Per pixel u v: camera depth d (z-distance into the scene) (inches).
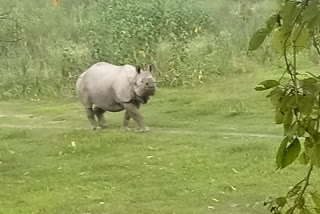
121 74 692.7
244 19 1149.7
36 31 1149.7
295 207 136.9
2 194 478.0
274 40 131.0
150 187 484.1
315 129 124.7
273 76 912.3
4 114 836.6
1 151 608.4
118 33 1052.5
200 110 783.7
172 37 1061.8
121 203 448.1
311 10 116.3
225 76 964.0
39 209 441.1
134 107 684.7
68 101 933.8
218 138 636.1
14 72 1025.5
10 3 1229.1
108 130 697.0
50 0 1251.8
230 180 493.0
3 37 1130.0
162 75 971.9
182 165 538.6
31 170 544.7
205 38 1087.6
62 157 584.7
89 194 471.5
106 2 1192.8
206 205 439.2
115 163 550.9
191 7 1160.8
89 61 1029.2
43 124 755.4
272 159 541.6
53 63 1037.8
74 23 1166.3
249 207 431.2
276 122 128.4
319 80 126.5
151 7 1103.0
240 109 767.1
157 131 682.2
